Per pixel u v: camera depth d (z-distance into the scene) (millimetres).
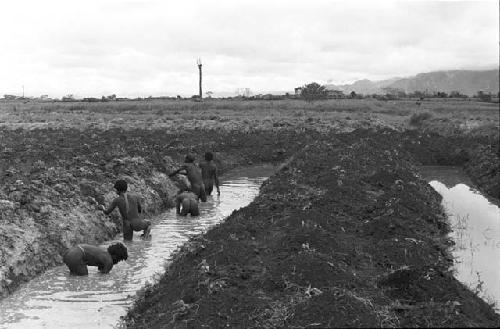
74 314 8711
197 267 9070
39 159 20297
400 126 44281
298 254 9141
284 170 21188
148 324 7734
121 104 73312
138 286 10062
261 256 9812
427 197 16922
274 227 11781
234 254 9609
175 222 15430
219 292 7938
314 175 18828
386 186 16984
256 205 14344
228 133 37062
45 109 64438
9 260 10141
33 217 11891
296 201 14398
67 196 13656
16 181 13609
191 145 30172
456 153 31094
